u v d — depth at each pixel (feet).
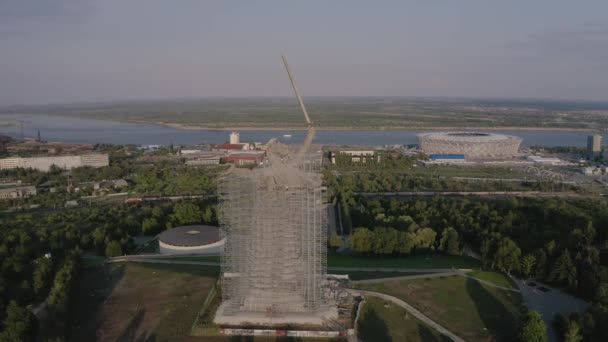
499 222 652.07
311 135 422.00
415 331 373.20
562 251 498.69
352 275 488.44
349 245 620.90
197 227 640.17
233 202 396.78
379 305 409.49
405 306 411.13
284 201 382.01
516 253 498.69
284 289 388.98
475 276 486.38
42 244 597.93
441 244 591.78
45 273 462.60
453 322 389.19
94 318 390.63
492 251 527.81
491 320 395.75
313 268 389.60
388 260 557.74
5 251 535.60
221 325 371.56
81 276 482.69
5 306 400.26
